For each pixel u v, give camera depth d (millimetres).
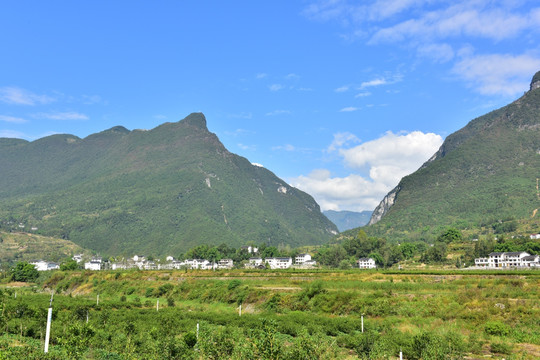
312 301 89688
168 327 62969
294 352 36000
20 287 168375
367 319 73312
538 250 180250
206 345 41750
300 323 69188
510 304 68938
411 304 76812
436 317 70062
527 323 61812
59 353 45000
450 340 50875
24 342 53625
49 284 170500
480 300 73125
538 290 77250
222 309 102250
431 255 195500
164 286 129000
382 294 84688
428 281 99562
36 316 66625
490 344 54812
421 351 48250
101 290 142625
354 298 84875
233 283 113000
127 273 157000
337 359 42562
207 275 139000
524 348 52719
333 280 108438
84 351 47875
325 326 65750
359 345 49312
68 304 93125
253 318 74875
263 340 35625
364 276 114188
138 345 51750
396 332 60406
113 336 55219
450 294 79625
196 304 110750
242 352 36156
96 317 73938
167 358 43000
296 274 126562
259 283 114625
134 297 129000
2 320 60094
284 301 93875
